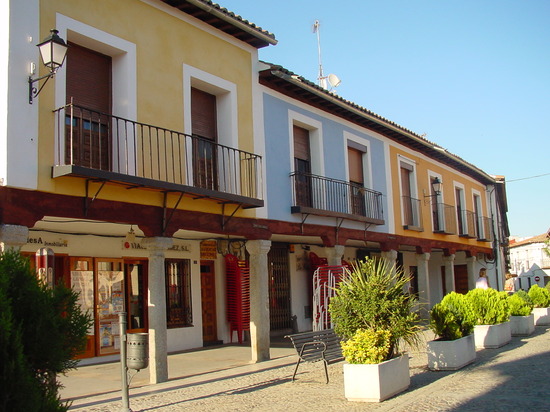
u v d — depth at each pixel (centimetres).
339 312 831
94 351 1155
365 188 1591
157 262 929
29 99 770
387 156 1775
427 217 1991
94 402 764
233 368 1052
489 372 921
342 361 1100
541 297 1786
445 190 2216
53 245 1105
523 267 4778
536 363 989
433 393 771
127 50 935
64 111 814
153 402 761
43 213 773
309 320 1748
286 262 1700
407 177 1936
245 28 1141
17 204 745
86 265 1169
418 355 1169
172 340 1327
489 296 1278
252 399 769
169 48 1016
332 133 1499
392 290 826
